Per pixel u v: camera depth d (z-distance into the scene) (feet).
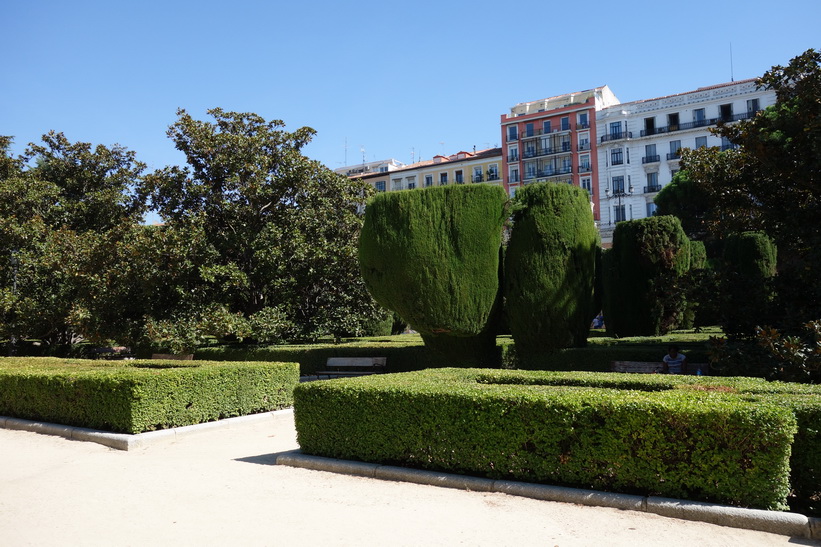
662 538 13.55
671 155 182.70
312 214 58.54
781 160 32.14
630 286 55.57
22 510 16.55
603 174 195.00
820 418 15.28
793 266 33.19
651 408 15.96
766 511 14.16
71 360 42.68
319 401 21.61
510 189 213.05
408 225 37.50
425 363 43.75
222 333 52.65
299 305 59.41
